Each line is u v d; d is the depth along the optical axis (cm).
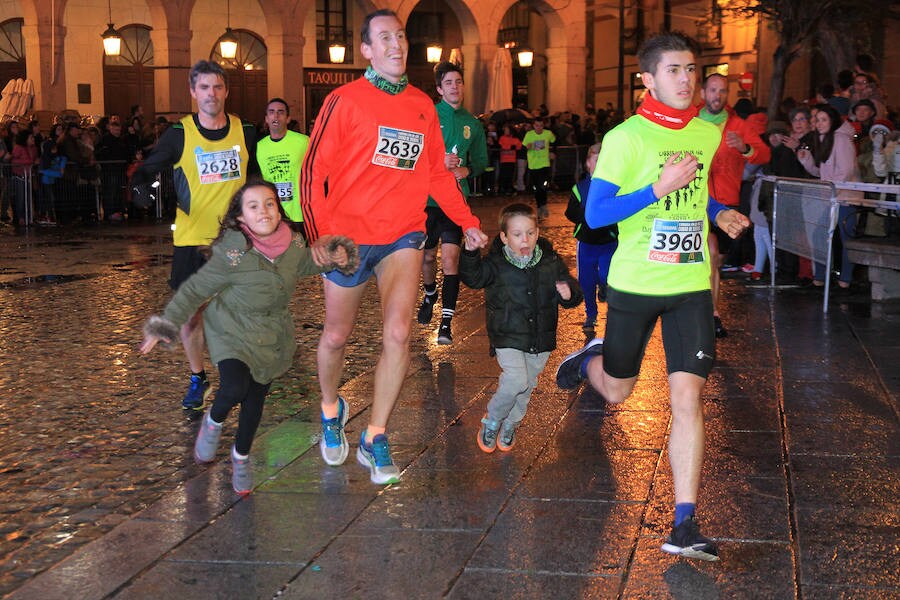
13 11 2878
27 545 443
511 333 517
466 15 2828
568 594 381
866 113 1170
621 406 628
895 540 423
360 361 776
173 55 2448
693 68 417
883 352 759
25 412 648
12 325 936
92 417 638
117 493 506
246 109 3175
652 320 434
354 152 480
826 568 398
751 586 384
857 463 516
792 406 620
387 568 405
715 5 2730
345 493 488
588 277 862
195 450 497
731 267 1205
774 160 1150
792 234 1087
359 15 3234
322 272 482
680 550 405
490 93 2828
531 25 3688
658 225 423
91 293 1120
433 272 887
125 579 399
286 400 664
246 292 463
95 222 1953
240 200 460
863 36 2158
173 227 655
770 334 831
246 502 478
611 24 3506
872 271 985
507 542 428
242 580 397
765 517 449
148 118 3091
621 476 505
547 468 519
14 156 1895
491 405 531
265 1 2594
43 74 2372
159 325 452
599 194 418
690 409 417
